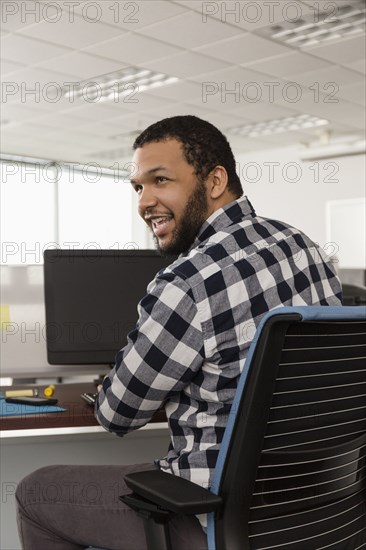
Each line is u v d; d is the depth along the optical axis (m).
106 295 2.18
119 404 1.27
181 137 1.32
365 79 6.37
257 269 1.22
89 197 10.30
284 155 9.78
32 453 2.14
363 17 4.95
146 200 1.34
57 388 2.25
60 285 2.16
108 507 1.32
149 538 1.18
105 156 10.02
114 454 2.22
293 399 1.18
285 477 1.19
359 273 4.48
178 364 1.20
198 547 1.17
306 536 1.23
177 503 1.06
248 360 1.12
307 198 9.66
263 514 1.17
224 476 1.13
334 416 1.25
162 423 1.67
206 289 1.19
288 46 5.48
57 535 1.40
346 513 1.32
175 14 4.78
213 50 5.55
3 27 5.02
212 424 1.21
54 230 9.98
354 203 9.23
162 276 1.23
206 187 1.33
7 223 9.61
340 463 1.27
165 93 6.82
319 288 1.30
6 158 9.66
